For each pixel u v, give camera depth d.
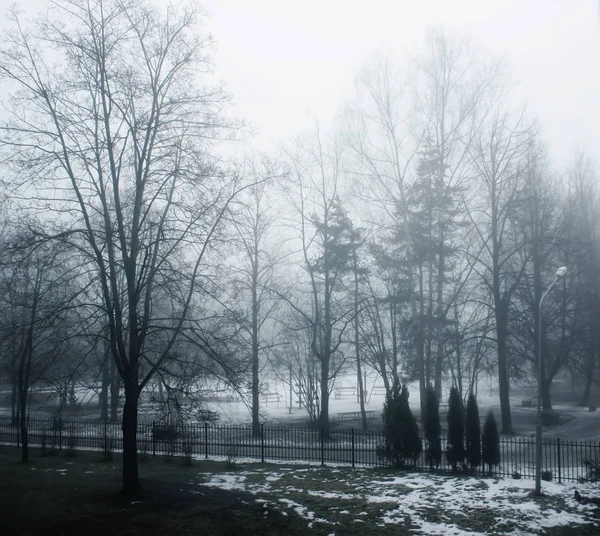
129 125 15.23
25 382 21.05
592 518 14.05
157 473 19.64
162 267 15.63
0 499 14.91
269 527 13.14
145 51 16.17
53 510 13.92
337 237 32.50
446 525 13.61
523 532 13.08
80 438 27.27
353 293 32.41
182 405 16.80
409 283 31.88
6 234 17.34
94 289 16.19
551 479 18.56
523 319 36.56
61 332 15.70
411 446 21.02
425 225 31.38
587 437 30.36
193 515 13.73
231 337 16.28
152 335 16.83
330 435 29.81
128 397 15.66
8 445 27.27
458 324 32.72
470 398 20.58
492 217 32.69
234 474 19.64
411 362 33.19
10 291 16.95
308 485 17.83
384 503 15.54
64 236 14.81
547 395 38.75
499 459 19.89
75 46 15.47
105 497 15.21
